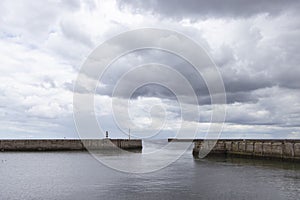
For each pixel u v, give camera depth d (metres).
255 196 24.28
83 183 29.75
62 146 73.62
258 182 29.83
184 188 27.19
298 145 43.28
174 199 23.52
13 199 23.72
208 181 30.53
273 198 23.69
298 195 24.52
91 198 23.84
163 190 26.48
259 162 47.12
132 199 23.47
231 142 59.62
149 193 25.36
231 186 28.03
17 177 33.75
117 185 28.59
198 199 23.45
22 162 49.06
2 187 27.97
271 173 35.44
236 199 23.47
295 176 33.19
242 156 55.88
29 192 25.91
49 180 31.61
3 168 41.47
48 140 72.81
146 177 33.28
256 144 52.34
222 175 34.44
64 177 33.53
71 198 23.88
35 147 71.81
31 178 32.97
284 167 40.44
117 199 23.47
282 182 29.80
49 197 24.19
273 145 48.19
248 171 37.25
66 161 50.56
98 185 28.69
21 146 71.25
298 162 43.09
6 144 70.44
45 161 50.34
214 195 24.67
